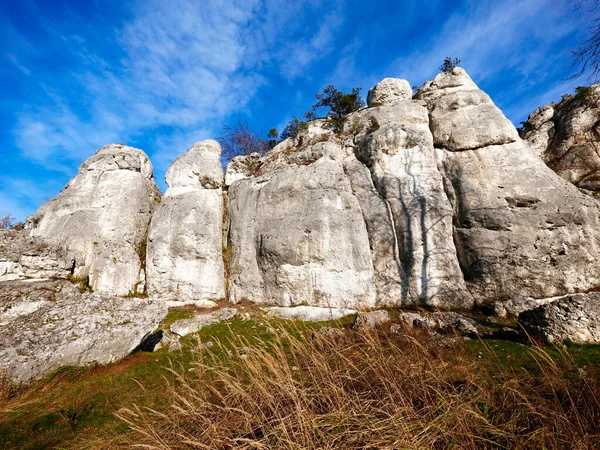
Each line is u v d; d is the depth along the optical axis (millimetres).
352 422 3785
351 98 25891
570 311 7719
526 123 23578
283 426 3701
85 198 18906
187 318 13312
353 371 4941
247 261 17516
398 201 16391
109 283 16391
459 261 15266
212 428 4160
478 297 14023
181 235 18016
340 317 13195
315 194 17094
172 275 17391
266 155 23203
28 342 7168
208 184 20828
